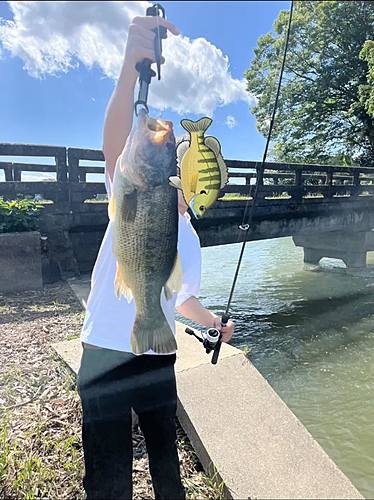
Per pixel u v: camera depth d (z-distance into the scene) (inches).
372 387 158.1
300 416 139.8
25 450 80.1
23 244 191.2
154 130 49.4
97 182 231.3
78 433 85.7
